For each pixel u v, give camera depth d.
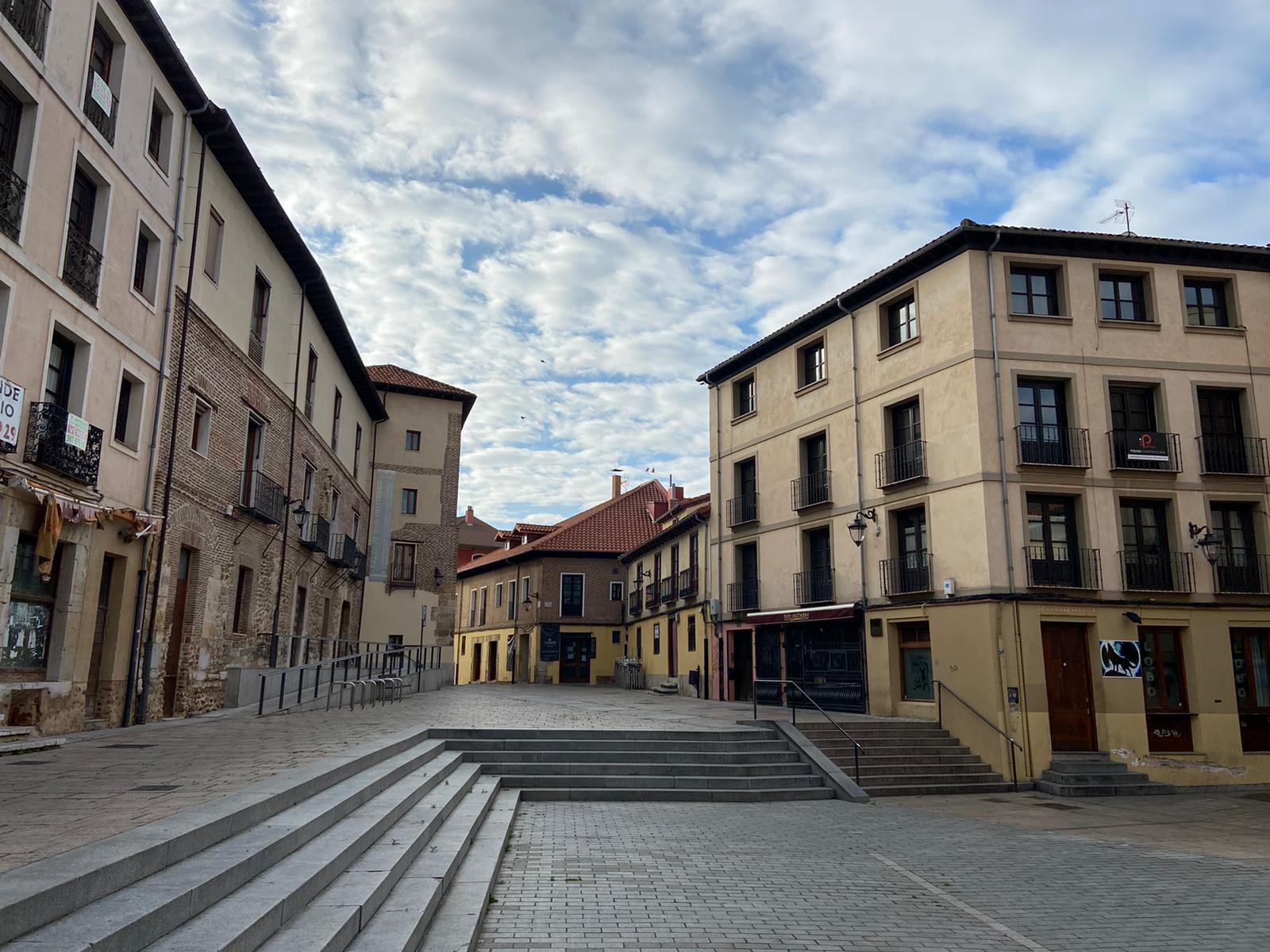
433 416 34.53
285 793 6.11
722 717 18.33
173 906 3.69
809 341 23.66
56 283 11.55
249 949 3.79
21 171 10.99
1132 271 19.55
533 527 47.31
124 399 13.74
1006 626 17.16
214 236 16.61
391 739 10.89
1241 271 20.06
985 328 18.58
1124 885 8.28
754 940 6.11
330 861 5.27
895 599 19.80
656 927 6.34
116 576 13.41
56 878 3.42
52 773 7.24
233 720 14.71
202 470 16.02
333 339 25.30
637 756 13.91
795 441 23.84
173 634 15.35
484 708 19.58
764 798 13.19
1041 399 18.73
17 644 11.20
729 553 26.39
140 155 13.73
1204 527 18.56
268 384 19.44
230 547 17.41
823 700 21.78
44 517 11.19
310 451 23.03
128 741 10.48
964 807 13.98
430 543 33.50
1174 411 19.08
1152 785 16.53
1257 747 18.00
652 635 35.81
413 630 32.47
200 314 15.76
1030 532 17.97
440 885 6.10
